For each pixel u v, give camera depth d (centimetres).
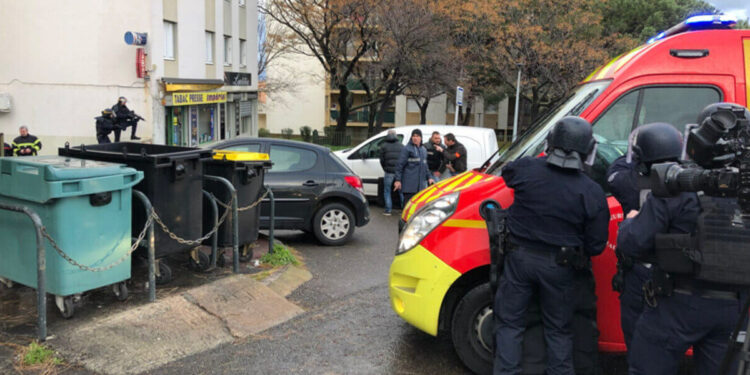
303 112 5350
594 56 3266
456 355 471
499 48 3403
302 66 5231
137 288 575
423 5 3139
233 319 527
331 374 433
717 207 274
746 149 257
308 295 628
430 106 5178
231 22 3155
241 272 664
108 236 499
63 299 482
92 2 2125
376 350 479
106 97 2167
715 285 279
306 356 465
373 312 575
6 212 488
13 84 2170
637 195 358
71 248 472
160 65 2234
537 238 354
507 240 371
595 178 417
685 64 414
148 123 2195
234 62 3241
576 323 373
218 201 653
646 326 304
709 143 277
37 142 1499
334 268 748
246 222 680
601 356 466
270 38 4175
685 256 280
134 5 2145
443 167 1152
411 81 3450
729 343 260
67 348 441
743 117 274
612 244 399
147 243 545
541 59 3328
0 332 461
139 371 428
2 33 2152
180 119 2558
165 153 609
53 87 2166
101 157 578
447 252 416
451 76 3388
